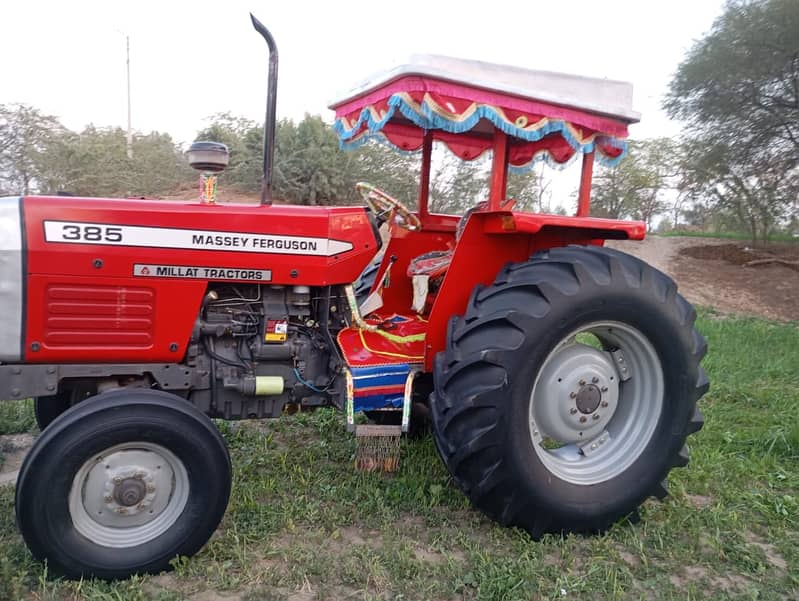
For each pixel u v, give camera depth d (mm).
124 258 2598
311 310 3064
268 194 2992
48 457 2268
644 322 2930
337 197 13797
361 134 3764
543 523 2828
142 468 2430
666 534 2889
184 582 2404
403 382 3082
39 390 2545
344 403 3061
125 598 2260
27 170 14461
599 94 3119
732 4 11742
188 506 2477
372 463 3199
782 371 5680
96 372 2631
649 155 16969
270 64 2914
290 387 3021
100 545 2391
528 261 2992
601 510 2881
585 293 2777
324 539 2707
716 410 4562
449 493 3148
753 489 3371
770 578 2607
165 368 2734
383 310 3928
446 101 2758
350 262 3002
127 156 15891
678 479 3426
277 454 3537
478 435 2670
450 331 2922
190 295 2725
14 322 2465
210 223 2732
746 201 13406
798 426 4016
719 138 12477
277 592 2342
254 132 14367
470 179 8297
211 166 2824
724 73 11578
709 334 7363
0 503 2838
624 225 3082
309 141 13570
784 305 10398
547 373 2955
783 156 12281
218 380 2877
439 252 3861
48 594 2238
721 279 11781
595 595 2445
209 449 2461
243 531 2709
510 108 2900
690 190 14133
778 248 13547
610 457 3064
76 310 2555
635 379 3146
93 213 2547
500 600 2344
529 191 11641
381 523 2840
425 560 2566
